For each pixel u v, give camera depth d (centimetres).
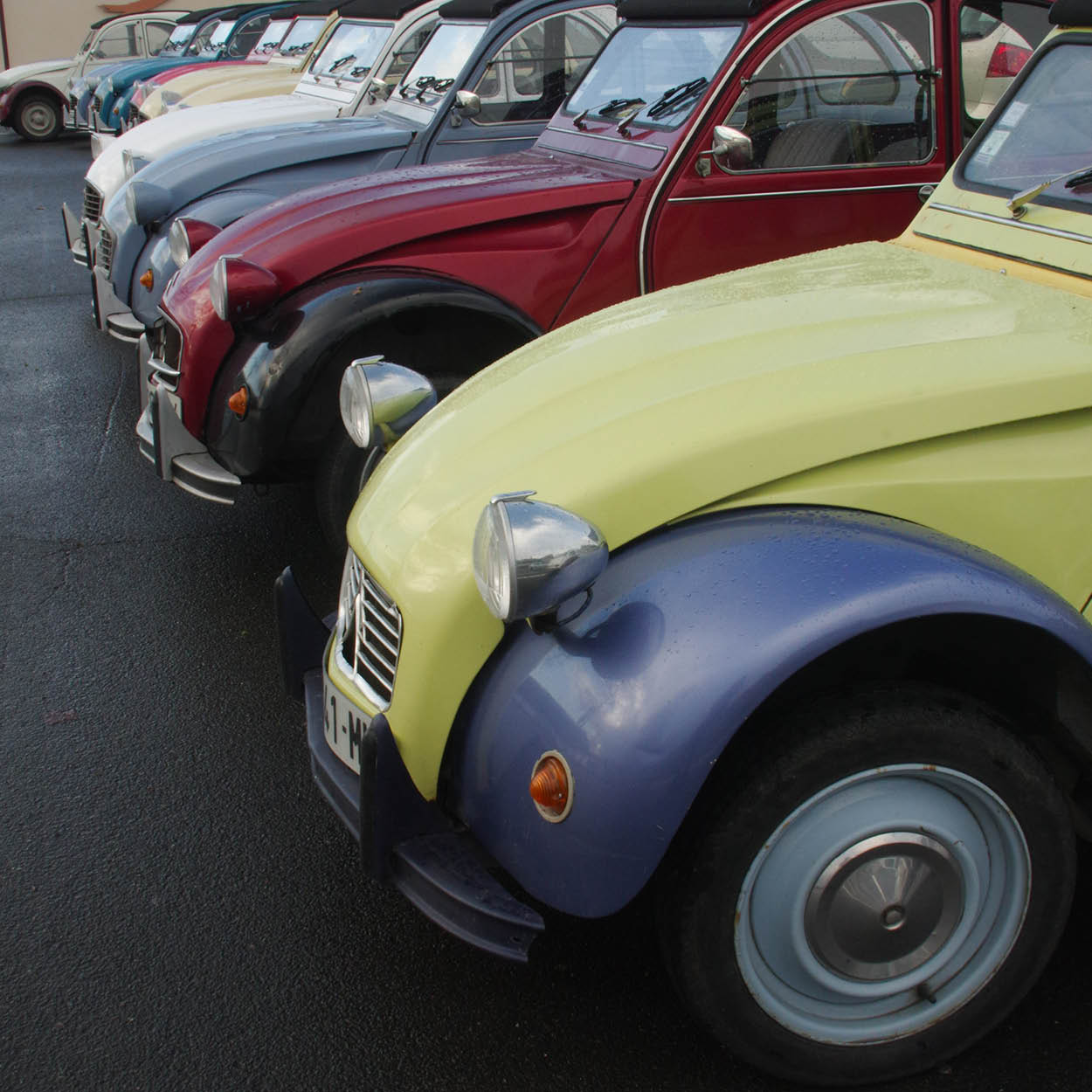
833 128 446
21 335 808
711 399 211
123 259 604
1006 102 287
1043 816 201
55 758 330
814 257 294
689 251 440
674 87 448
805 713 190
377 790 209
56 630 404
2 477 553
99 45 1975
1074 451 210
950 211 285
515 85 603
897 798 195
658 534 200
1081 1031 226
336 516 410
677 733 179
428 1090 220
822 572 186
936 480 203
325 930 262
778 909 196
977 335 219
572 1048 228
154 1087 223
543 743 190
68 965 254
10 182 1488
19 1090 223
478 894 204
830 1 430
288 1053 230
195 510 507
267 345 390
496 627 201
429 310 404
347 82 770
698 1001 198
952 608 185
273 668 377
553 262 422
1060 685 206
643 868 183
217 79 1048
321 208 417
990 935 210
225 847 292
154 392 422
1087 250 241
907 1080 216
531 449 219
